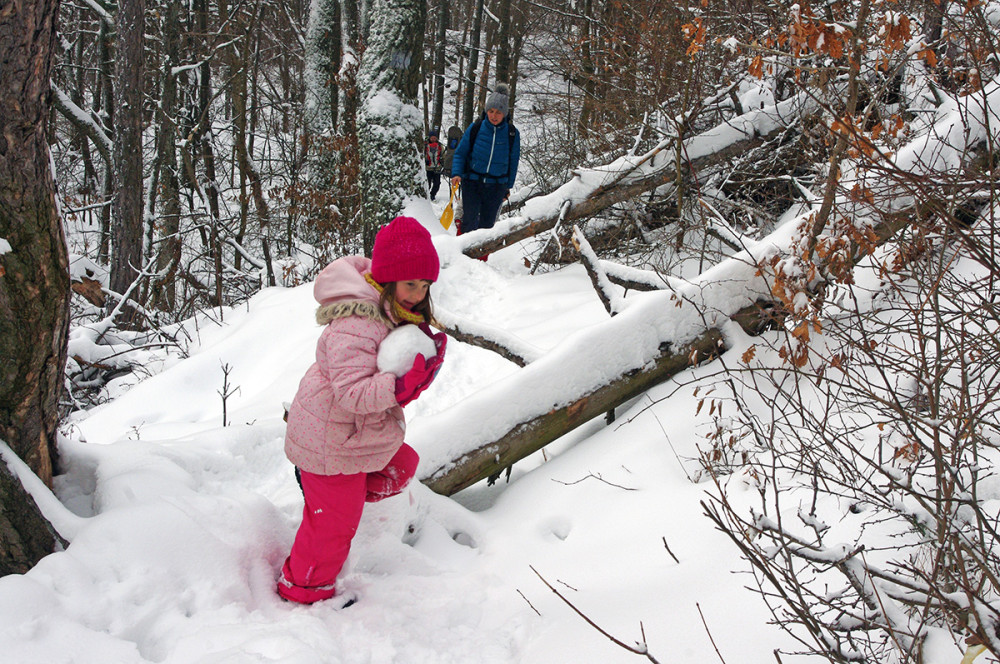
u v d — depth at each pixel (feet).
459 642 7.34
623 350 11.05
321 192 33.63
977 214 7.56
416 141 25.99
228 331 20.72
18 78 6.09
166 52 36.45
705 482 9.27
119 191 30.01
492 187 21.47
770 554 5.80
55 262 6.88
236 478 10.16
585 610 7.43
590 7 38.50
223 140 60.49
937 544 5.85
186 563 7.52
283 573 7.84
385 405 6.95
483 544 9.21
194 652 6.59
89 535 7.36
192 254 40.40
